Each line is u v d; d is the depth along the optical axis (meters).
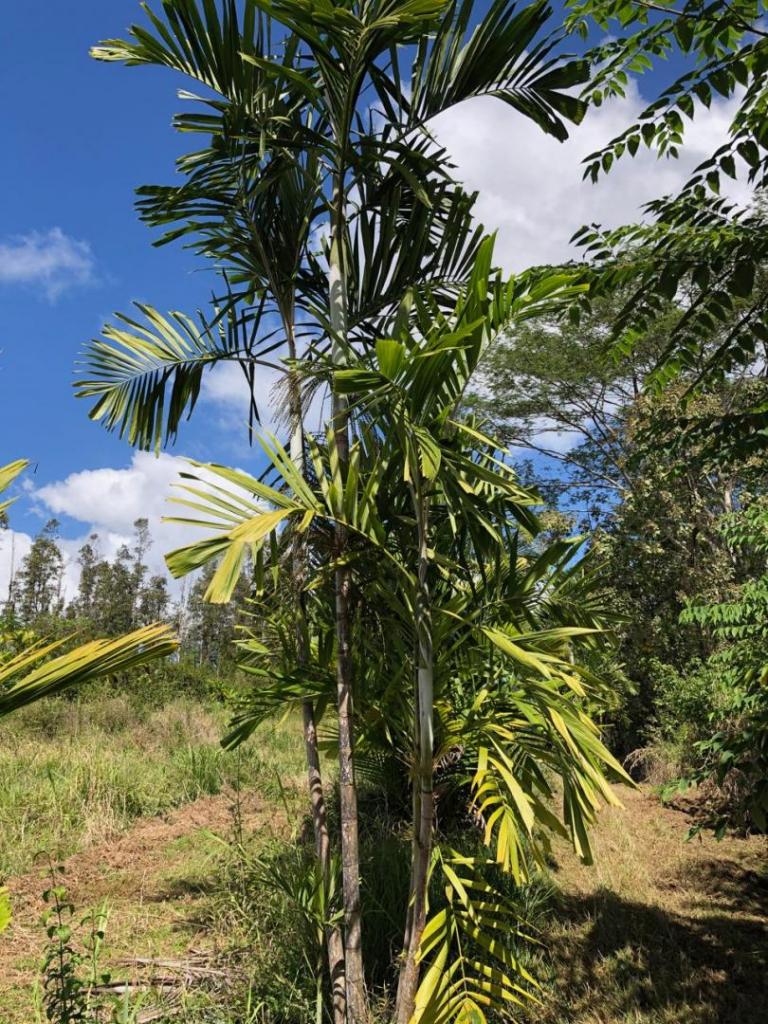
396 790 5.72
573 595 3.86
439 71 3.59
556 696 2.93
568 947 4.55
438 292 4.06
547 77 3.44
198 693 14.24
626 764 11.12
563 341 15.61
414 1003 3.03
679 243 2.68
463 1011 2.97
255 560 2.86
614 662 11.12
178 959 4.09
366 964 3.90
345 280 3.71
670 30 2.74
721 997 3.90
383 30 3.23
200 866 5.71
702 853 6.82
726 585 11.49
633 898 5.55
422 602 3.16
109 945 4.35
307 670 3.71
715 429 3.11
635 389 15.72
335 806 6.61
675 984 4.02
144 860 5.95
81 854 6.05
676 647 11.73
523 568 3.79
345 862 3.29
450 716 3.41
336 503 3.11
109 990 3.73
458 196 3.94
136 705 11.54
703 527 12.09
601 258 2.93
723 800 7.85
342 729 3.38
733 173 2.57
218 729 10.98
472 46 3.44
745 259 2.53
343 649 3.44
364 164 3.69
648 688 11.74
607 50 3.04
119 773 7.84
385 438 3.41
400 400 2.91
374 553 3.33
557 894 5.45
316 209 3.96
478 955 3.88
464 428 3.01
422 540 3.20
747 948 4.65
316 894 3.55
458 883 3.15
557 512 14.91
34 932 4.56
